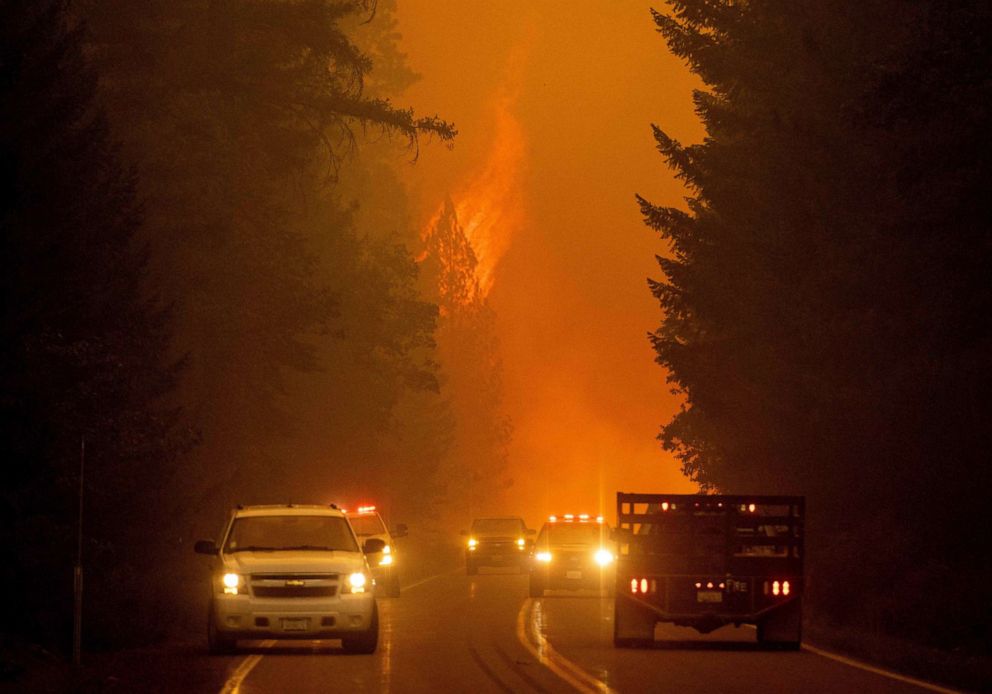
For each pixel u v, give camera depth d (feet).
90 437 248.93
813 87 437.99
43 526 236.84
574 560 451.12
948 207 300.40
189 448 281.33
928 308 349.00
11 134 250.16
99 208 285.23
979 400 335.06
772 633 270.05
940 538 336.70
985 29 277.03
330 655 252.83
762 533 276.00
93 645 255.70
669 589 272.72
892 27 407.64
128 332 287.28
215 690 198.90
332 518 275.18
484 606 403.75
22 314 241.55
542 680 212.43
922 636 290.97
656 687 203.21
